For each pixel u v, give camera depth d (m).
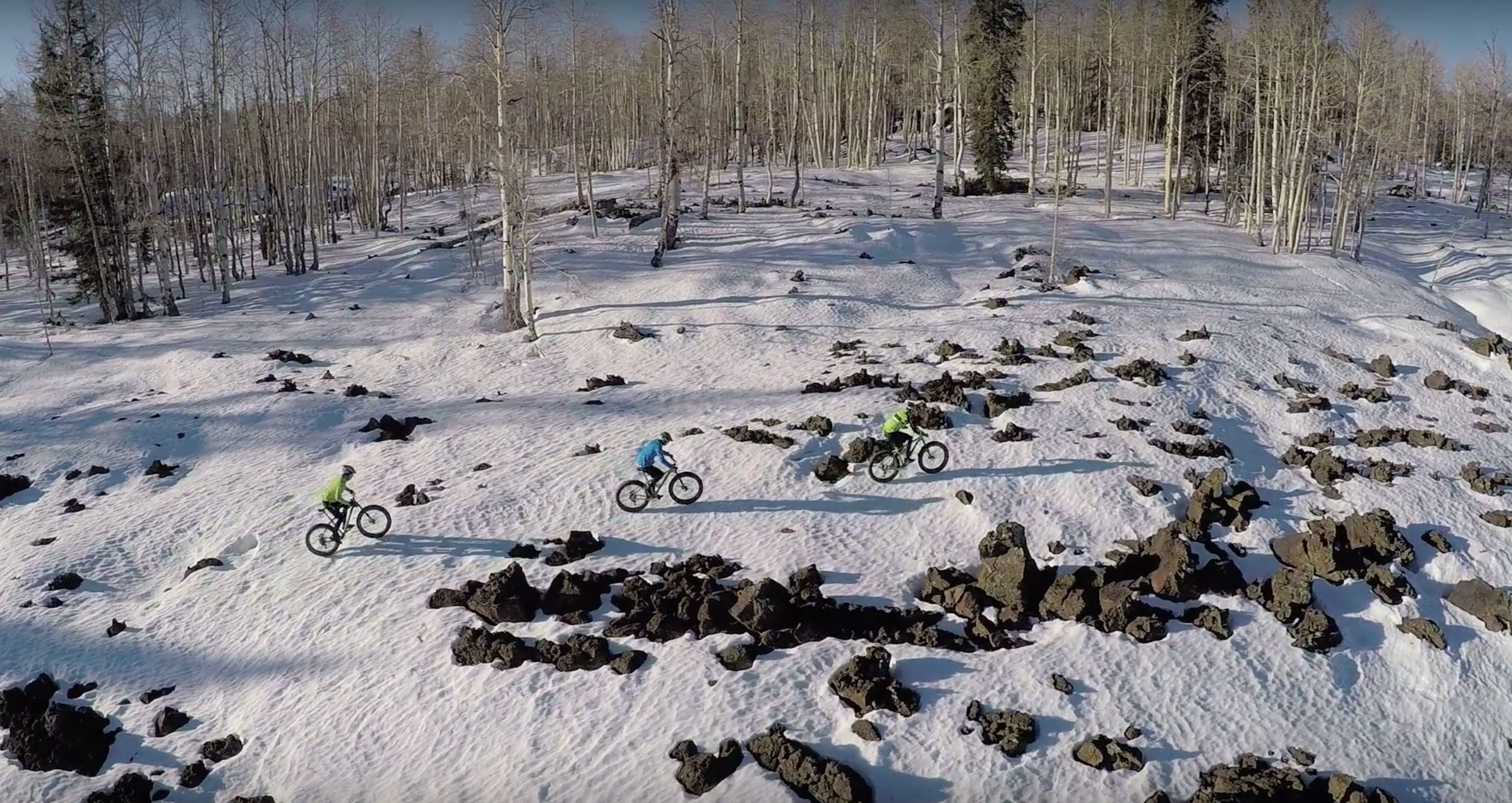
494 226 48.47
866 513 19.05
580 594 16.38
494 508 19.56
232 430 25.00
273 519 19.89
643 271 37.62
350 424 25.08
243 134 52.50
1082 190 58.69
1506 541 18.23
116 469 23.34
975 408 23.42
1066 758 13.55
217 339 33.50
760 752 13.34
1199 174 59.88
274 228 49.16
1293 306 32.16
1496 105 61.97
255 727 14.34
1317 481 20.33
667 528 18.70
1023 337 28.39
